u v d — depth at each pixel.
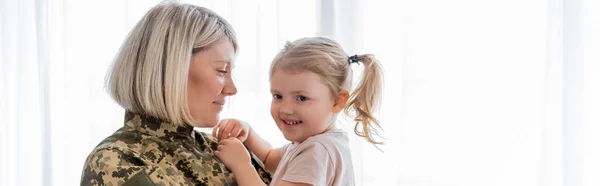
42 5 2.31
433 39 1.95
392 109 2.00
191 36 1.13
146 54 1.11
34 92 2.39
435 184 1.97
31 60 2.38
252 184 1.16
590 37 1.88
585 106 1.88
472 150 1.96
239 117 2.08
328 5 2.04
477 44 1.94
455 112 1.96
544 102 1.89
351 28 2.02
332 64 1.32
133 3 2.20
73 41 2.28
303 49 1.31
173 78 1.11
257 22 2.07
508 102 1.94
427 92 1.96
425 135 1.97
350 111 1.56
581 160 1.89
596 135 1.89
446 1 1.95
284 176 1.23
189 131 1.19
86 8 2.27
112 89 1.15
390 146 2.00
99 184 1.01
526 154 1.94
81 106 2.28
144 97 1.11
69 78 2.28
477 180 1.96
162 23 1.13
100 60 2.26
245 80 2.08
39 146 2.39
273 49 2.07
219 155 1.19
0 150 2.43
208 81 1.16
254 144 1.43
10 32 2.40
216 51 1.17
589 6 1.88
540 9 1.91
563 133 1.89
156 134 1.13
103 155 1.04
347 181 1.31
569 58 1.87
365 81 1.37
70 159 2.30
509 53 1.93
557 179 1.92
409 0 1.96
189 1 2.12
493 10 1.93
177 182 1.04
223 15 2.12
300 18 2.05
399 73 1.99
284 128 1.31
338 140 1.31
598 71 1.88
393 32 1.99
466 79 1.95
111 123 2.25
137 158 1.06
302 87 1.28
